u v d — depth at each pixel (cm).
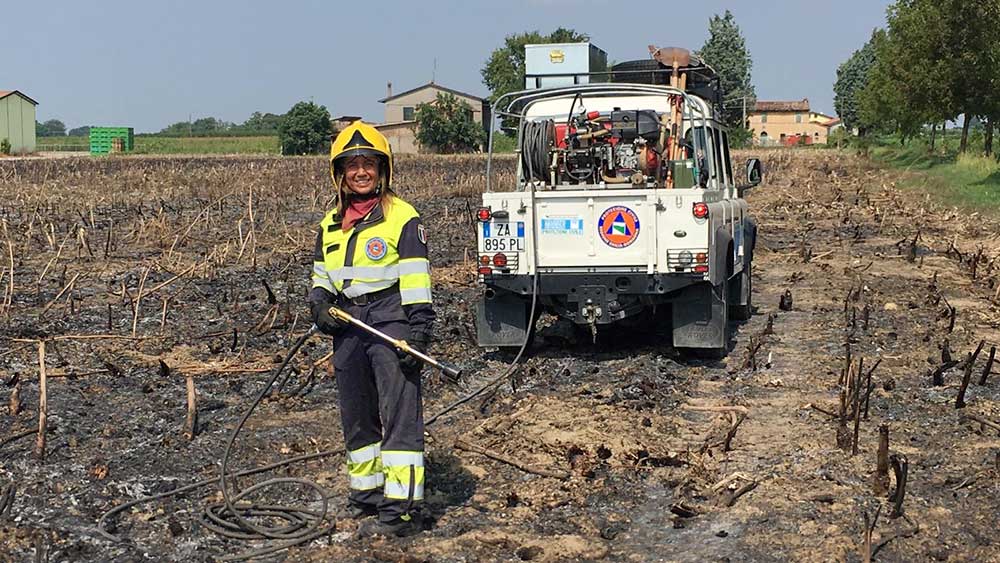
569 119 951
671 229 882
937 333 1033
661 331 1056
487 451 655
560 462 642
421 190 3250
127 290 1234
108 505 577
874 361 915
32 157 6981
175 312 1131
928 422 719
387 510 528
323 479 618
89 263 1518
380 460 551
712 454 655
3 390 803
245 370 868
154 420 730
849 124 11119
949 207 2503
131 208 2555
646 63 1234
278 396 792
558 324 1098
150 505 576
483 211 912
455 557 506
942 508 556
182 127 14188
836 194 3038
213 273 1414
